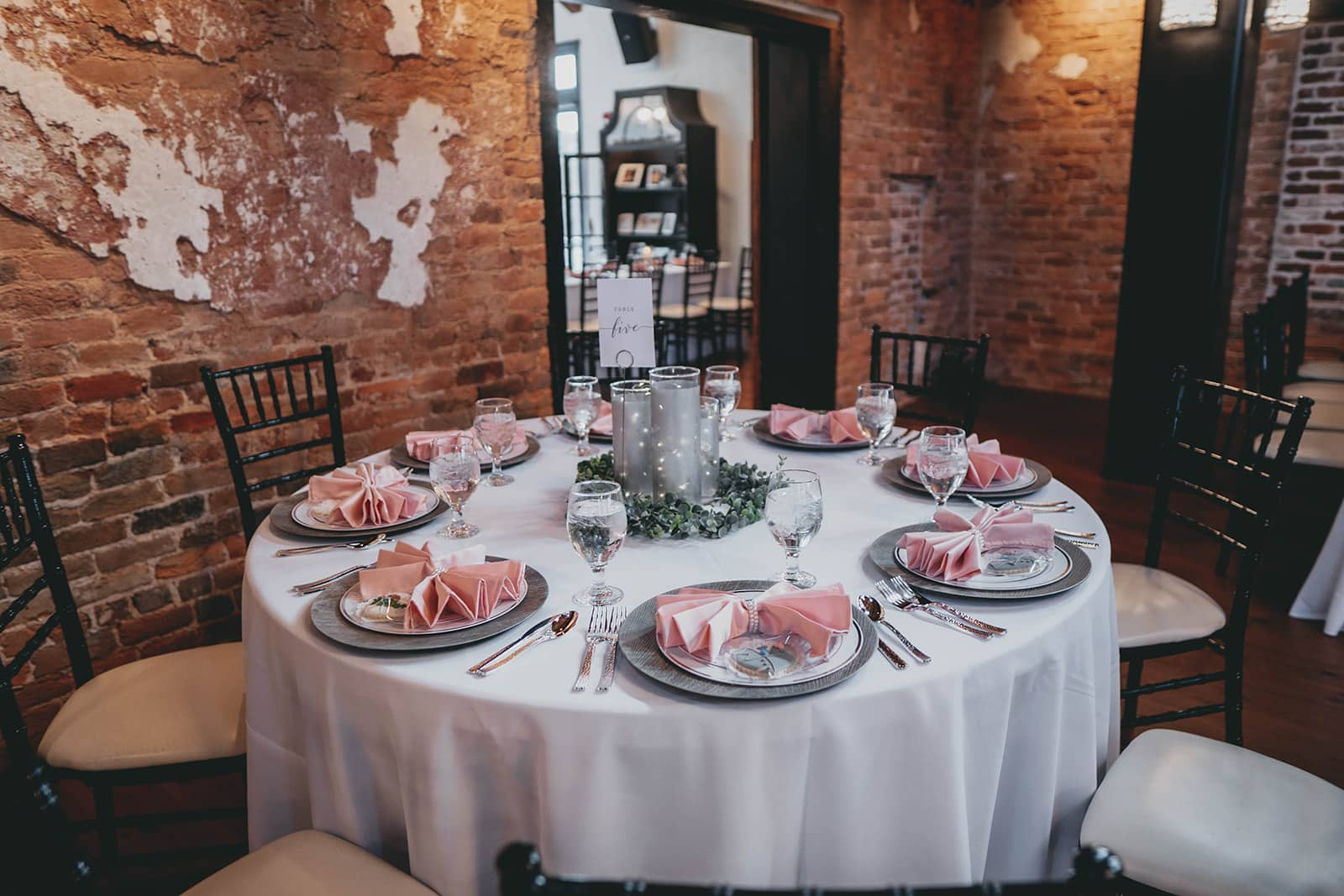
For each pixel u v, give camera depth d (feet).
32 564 7.55
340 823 4.27
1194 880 4.09
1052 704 4.25
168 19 7.70
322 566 5.06
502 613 4.29
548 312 11.25
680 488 5.47
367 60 9.09
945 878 3.93
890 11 16.26
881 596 4.49
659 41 26.35
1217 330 13.14
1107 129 17.79
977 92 19.17
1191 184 12.57
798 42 15.02
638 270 21.97
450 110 9.84
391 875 4.08
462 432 6.92
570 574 4.85
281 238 8.73
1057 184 18.66
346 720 4.09
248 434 8.79
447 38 9.67
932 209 18.66
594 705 3.62
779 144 16.16
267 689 4.64
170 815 5.74
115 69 7.47
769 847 3.71
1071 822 4.68
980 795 4.08
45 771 2.77
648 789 3.66
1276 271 17.54
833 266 16.30
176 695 5.65
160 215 7.89
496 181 10.40
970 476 5.90
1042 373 19.77
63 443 7.61
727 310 23.66
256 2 8.23
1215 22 12.03
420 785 3.90
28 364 7.34
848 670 3.74
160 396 8.13
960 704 3.82
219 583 8.74
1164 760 4.80
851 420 7.04
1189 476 13.38
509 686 3.76
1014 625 4.18
